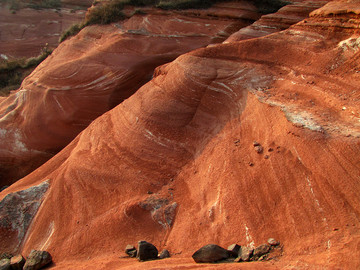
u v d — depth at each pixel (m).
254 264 4.40
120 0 20.39
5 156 13.39
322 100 6.97
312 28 9.41
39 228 7.17
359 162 5.12
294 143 5.99
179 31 17.59
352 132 5.64
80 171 8.17
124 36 17.58
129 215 6.61
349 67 7.63
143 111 9.05
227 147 7.11
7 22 35.22
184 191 7.02
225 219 5.73
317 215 4.95
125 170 7.89
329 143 5.59
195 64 9.59
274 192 5.65
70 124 14.16
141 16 18.98
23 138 13.76
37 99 14.84
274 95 7.71
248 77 8.74
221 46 10.12
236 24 17.25
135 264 5.14
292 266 4.17
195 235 5.77
